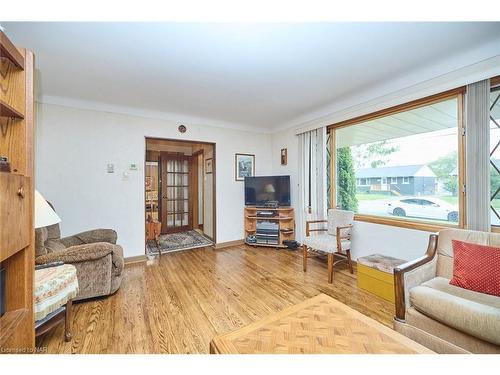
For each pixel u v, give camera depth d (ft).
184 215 19.71
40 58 6.77
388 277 7.42
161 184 18.47
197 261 11.52
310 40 6.03
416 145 8.46
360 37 5.92
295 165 14.08
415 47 6.43
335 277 9.44
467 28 5.59
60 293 5.01
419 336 4.75
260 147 15.79
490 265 4.91
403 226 8.52
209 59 6.95
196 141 13.33
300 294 7.93
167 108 11.53
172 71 7.68
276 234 13.70
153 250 13.46
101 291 7.35
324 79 8.41
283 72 7.84
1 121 3.61
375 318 6.44
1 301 3.44
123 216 11.18
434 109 7.89
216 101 10.59
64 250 6.81
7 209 2.98
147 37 5.81
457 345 4.25
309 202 12.92
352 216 9.82
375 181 9.96
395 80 8.46
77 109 10.19
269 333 3.79
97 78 8.15
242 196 15.08
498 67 6.04
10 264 3.55
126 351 5.10
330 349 3.39
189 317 6.50
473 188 6.58
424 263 5.73
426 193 8.18
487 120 6.33
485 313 3.90
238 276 9.55
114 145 11.00
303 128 12.95
